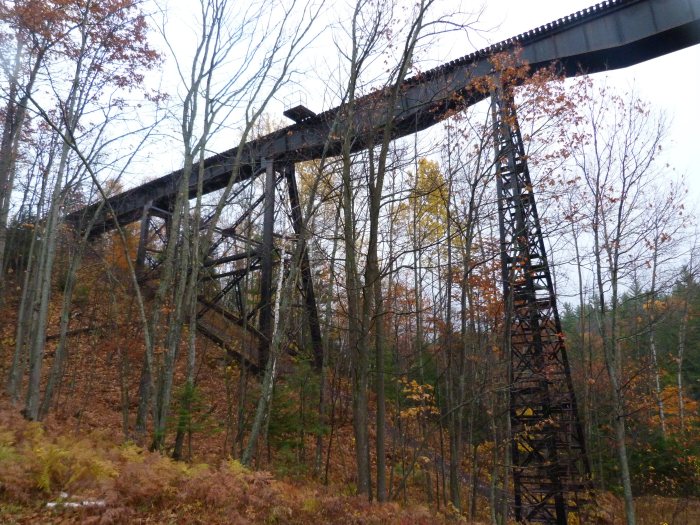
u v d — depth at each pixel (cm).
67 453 741
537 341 1520
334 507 839
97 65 1500
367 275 1106
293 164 2100
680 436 2242
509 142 1367
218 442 1524
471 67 1491
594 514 1712
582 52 1775
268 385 1228
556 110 1327
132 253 2767
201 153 1405
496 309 1395
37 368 1288
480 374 1431
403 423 2003
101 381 1886
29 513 596
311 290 1912
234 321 2258
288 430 1544
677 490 2167
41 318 1344
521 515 1512
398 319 1653
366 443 1071
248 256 1809
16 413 989
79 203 2138
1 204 1474
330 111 1597
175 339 1247
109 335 2030
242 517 714
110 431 1344
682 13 1628
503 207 1466
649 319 1922
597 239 1545
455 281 1513
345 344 1920
